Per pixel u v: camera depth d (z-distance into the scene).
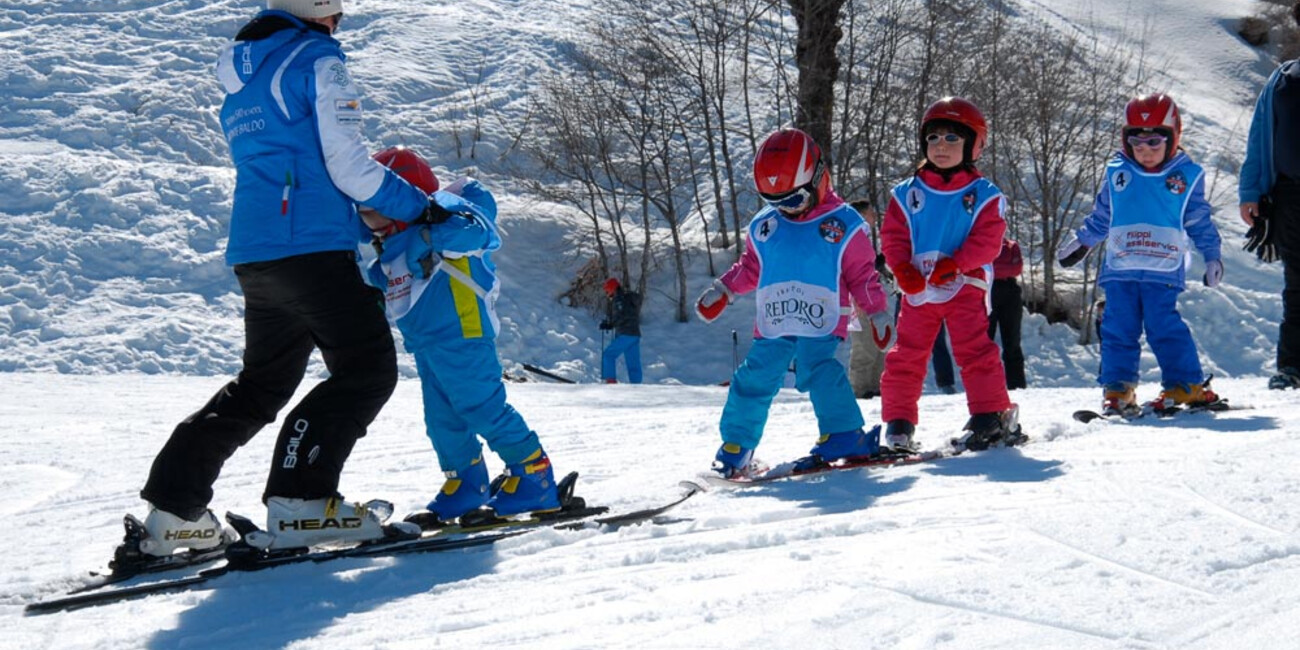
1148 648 2.65
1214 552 3.33
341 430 3.89
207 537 3.93
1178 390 6.49
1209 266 6.59
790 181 5.19
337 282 3.81
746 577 3.41
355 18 26.94
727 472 5.24
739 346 18.27
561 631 3.04
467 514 4.36
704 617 3.05
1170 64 33.22
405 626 3.20
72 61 22.91
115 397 10.45
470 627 3.15
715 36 20.61
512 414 4.40
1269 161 7.55
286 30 3.84
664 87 20.94
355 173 3.80
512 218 20.19
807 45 19.70
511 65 25.22
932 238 5.70
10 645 3.22
